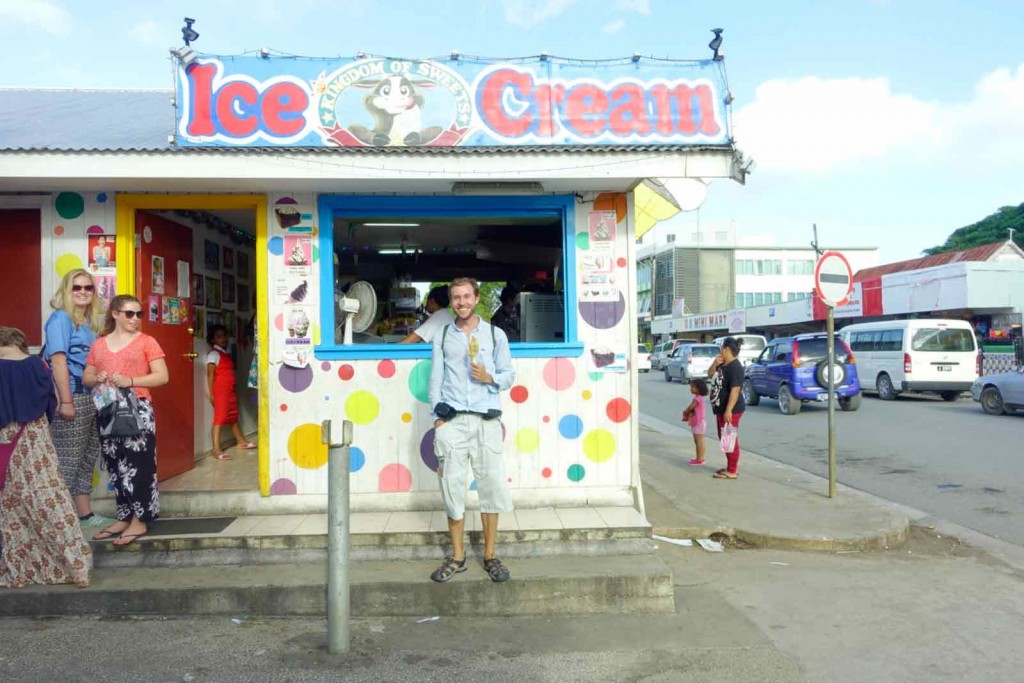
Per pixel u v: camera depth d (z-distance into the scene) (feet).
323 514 19.39
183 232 22.30
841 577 18.85
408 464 19.63
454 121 18.84
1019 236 161.48
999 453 36.68
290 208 19.62
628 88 19.15
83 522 18.20
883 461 35.27
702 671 13.52
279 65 18.44
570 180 19.07
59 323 17.04
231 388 24.82
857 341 71.61
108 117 22.85
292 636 14.85
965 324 64.59
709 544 21.42
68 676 13.03
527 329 21.08
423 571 16.57
